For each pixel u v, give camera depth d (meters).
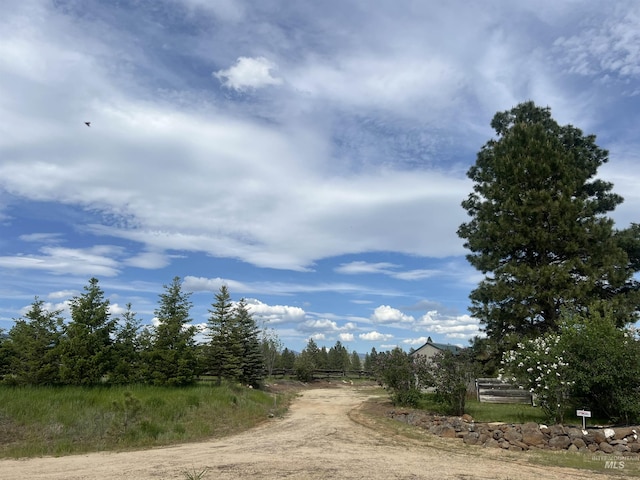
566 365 12.31
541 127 22.02
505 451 10.62
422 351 37.75
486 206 22.53
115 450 11.03
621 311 18.38
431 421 14.58
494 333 21.83
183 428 13.77
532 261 21.31
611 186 22.89
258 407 19.92
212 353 29.45
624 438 10.52
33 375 20.66
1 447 10.84
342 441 12.19
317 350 61.50
